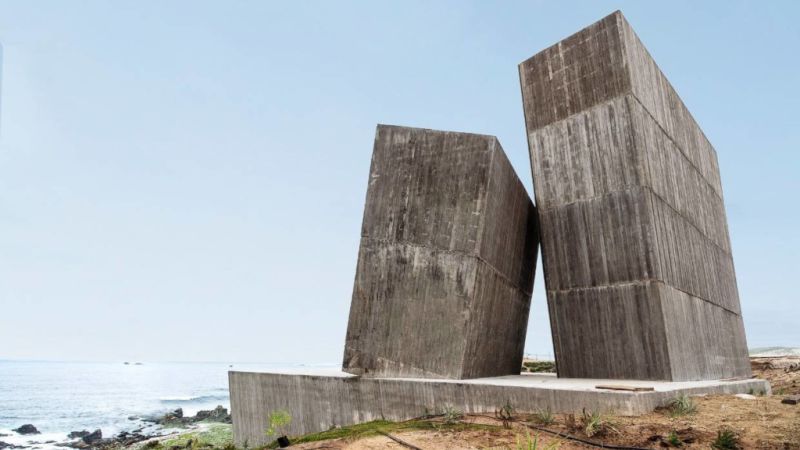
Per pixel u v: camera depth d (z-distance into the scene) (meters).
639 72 12.40
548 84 13.05
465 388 8.65
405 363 10.36
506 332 13.24
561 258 12.15
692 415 6.71
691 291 12.84
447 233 10.66
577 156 12.25
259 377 12.72
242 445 13.10
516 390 8.02
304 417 11.20
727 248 18.05
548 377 11.93
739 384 10.23
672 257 11.91
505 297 12.65
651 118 12.59
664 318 10.59
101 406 49.47
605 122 11.91
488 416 7.72
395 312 10.65
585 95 12.34
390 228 11.08
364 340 10.69
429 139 11.29
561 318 11.92
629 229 11.26
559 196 12.39
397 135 11.52
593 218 11.80
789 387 14.91
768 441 5.49
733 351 15.93
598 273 11.55
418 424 7.13
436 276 10.55
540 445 5.70
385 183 11.34
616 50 11.98
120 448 21.48
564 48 12.91
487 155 10.75
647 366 10.62
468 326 10.22
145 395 65.19
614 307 11.21
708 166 17.42
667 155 13.23
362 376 10.50
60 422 37.06
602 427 6.16
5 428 33.94
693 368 11.73
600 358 11.24
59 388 78.88
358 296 10.93
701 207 15.57
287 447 6.30
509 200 12.39
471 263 10.35
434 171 11.08
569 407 7.44
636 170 11.33
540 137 12.94
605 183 11.73
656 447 5.49
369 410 9.97
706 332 13.37
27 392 69.38
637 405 6.90
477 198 10.62
